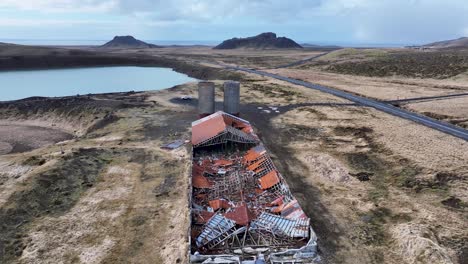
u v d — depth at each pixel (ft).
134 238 92.17
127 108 227.40
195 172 124.16
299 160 142.72
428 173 123.24
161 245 89.04
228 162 136.26
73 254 86.02
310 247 81.82
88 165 132.77
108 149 150.61
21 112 227.81
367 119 193.36
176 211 103.71
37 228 95.40
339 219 99.45
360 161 139.03
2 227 93.97
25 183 112.37
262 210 101.30
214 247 84.94
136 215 102.53
